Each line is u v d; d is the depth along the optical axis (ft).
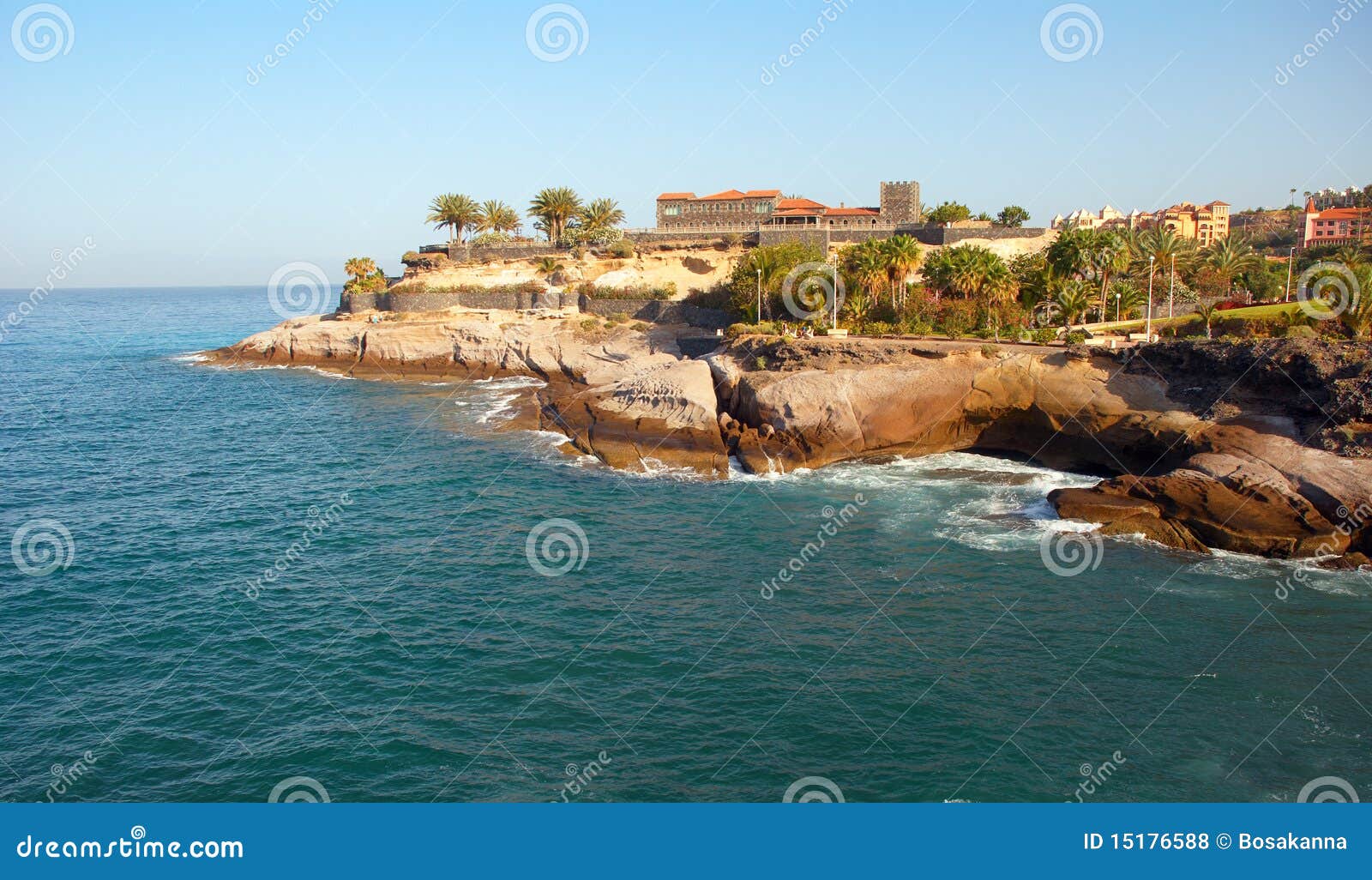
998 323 233.96
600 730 81.71
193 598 112.06
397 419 230.89
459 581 117.70
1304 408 150.30
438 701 86.99
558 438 204.03
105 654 96.68
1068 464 176.55
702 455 180.65
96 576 119.55
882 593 112.78
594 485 166.71
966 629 102.27
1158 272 270.26
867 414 184.96
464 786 73.15
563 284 344.69
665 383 211.61
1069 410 174.40
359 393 276.62
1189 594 111.45
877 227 335.88
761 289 266.77
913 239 250.98
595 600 111.24
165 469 179.73
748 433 188.24
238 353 357.20
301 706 86.12
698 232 352.90
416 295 338.54
